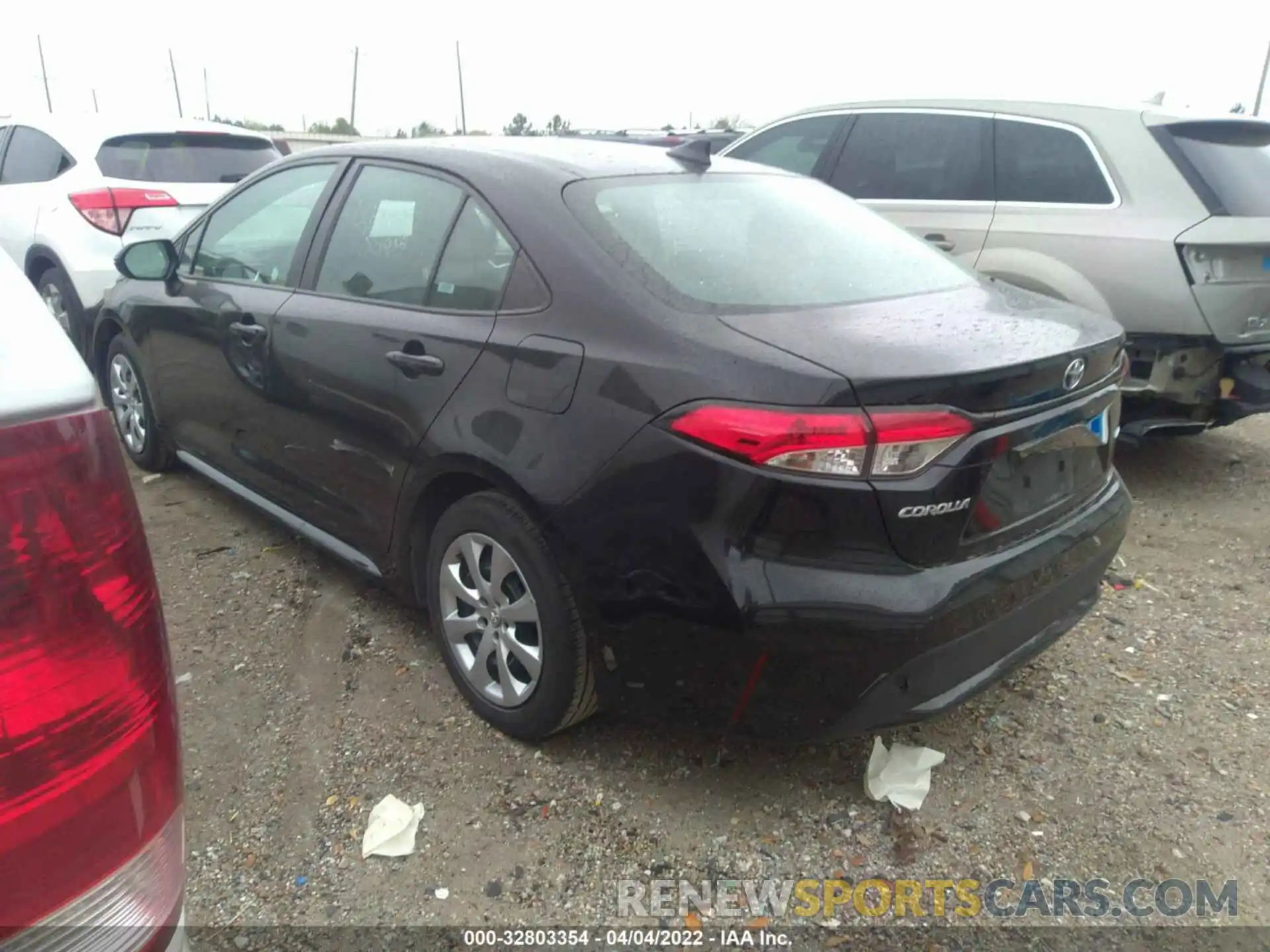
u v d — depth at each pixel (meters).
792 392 2.14
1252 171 4.57
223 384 3.82
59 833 1.17
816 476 2.12
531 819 2.57
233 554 4.02
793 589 2.17
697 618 2.28
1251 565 4.08
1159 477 5.15
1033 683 3.23
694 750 2.83
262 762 2.77
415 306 2.98
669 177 3.03
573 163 2.96
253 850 2.45
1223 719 3.04
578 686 2.60
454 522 2.82
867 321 2.48
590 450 2.39
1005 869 2.45
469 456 2.65
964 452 2.21
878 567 2.19
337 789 2.67
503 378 2.61
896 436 2.12
